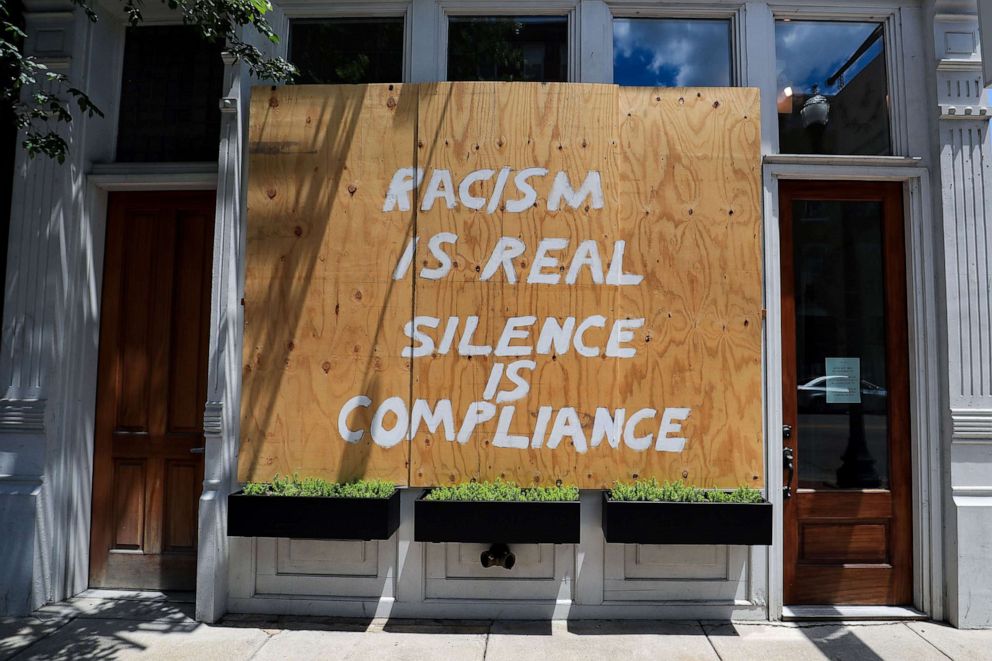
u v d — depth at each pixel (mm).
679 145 4125
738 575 4016
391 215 4141
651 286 4059
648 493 3838
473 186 4129
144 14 4512
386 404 4059
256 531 3758
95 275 4441
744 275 4059
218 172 4281
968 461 4004
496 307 4066
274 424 4082
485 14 4465
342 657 3490
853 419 4242
